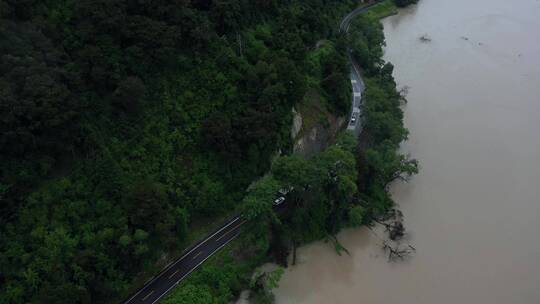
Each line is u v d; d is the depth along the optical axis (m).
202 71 109.56
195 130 104.94
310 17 145.88
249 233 99.50
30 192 83.62
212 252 99.94
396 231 110.81
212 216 105.31
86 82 93.81
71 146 88.12
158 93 103.12
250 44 123.06
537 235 111.81
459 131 144.62
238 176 107.94
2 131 79.88
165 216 91.69
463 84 168.62
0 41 84.88
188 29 107.69
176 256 98.62
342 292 99.81
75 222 85.69
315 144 125.00
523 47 195.38
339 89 134.00
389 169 117.94
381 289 100.31
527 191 123.62
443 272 103.44
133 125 97.94
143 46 100.38
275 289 100.12
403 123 146.25
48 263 80.44
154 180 96.81
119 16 98.06
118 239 86.38
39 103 83.31
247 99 112.56
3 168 80.94
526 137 142.62
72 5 98.44
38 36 89.56
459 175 128.25
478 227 113.44
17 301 77.00
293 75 116.75
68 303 76.50
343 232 112.25
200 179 102.12
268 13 137.88
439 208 118.38
